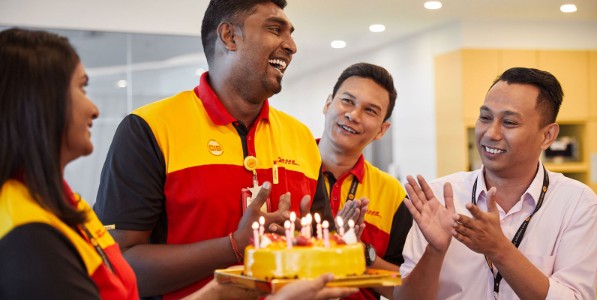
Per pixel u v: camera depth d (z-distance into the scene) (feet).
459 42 21.75
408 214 8.57
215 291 5.06
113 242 4.72
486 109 6.96
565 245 6.91
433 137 23.47
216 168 6.06
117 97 17.46
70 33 17.29
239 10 5.98
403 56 25.09
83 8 17.33
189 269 5.63
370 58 27.63
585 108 22.58
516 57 22.11
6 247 3.72
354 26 22.39
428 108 23.72
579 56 22.59
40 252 3.73
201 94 6.35
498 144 6.86
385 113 8.25
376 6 19.65
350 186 8.35
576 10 20.81
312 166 6.98
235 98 6.24
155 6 17.79
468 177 7.59
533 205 7.11
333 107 8.16
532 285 6.28
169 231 5.99
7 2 16.90
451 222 6.29
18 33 4.00
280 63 6.15
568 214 7.00
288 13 20.26
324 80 31.22
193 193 5.95
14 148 3.91
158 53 17.81
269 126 6.62
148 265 5.68
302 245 4.74
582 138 22.77
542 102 6.81
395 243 8.48
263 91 6.14
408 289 6.64
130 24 17.63
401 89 25.54
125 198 5.82
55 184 3.99
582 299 6.66
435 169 23.43
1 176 3.90
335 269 4.53
